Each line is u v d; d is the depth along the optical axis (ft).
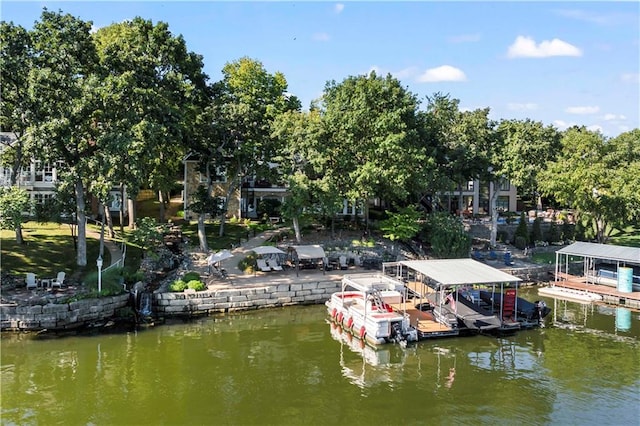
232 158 165.27
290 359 94.43
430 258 167.22
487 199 257.14
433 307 115.55
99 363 90.38
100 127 129.18
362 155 166.40
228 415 72.59
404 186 164.86
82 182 125.49
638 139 231.50
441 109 189.67
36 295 109.40
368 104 165.27
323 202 154.40
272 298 127.65
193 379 84.48
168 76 140.67
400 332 103.40
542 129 190.08
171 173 186.19
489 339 106.63
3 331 102.32
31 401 75.51
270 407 75.25
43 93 112.37
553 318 122.31
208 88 168.45
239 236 172.55
